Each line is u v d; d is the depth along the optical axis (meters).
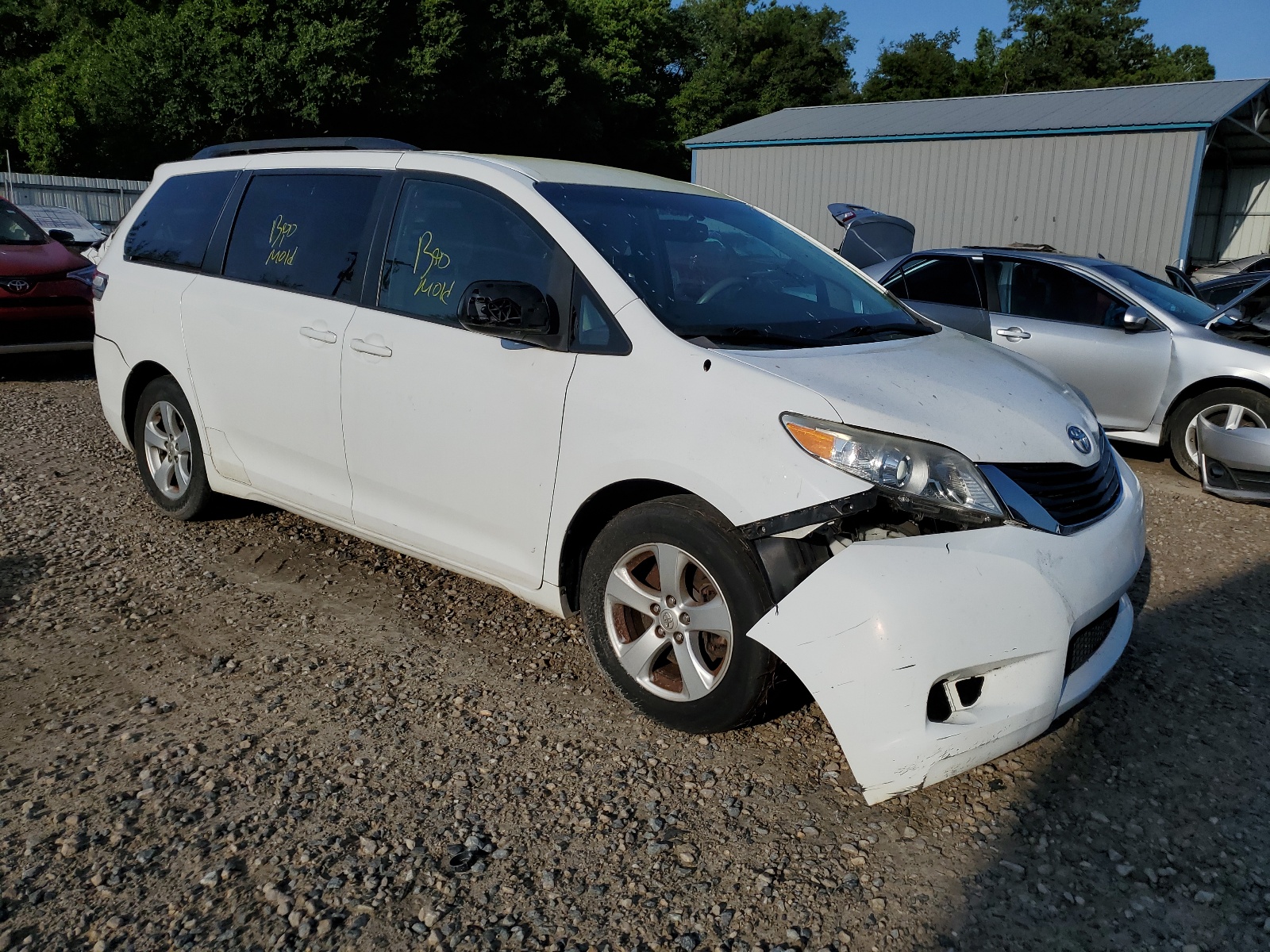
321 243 4.00
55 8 36.12
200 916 2.28
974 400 2.92
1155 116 17.00
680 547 2.89
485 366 3.30
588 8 40.69
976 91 51.47
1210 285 10.63
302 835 2.56
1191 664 3.71
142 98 27.27
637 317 3.02
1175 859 2.59
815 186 20.97
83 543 4.57
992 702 2.64
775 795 2.81
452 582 4.26
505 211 3.43
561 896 2.38
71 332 8.34
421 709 3.21
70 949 2.17
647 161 42.41
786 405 2.71
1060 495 2.84
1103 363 6.82
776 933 2.29
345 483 3.88
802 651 2.59
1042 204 18.16
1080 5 51.41
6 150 33.94
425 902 2.34
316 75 26.03
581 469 3.06
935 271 7.72
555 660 3.57
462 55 29.67
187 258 4.58
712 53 51.66
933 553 2.58
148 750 2.93
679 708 2.99
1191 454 6.56
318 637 3.71
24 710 3.13
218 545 4.59
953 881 2.49
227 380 4.26
